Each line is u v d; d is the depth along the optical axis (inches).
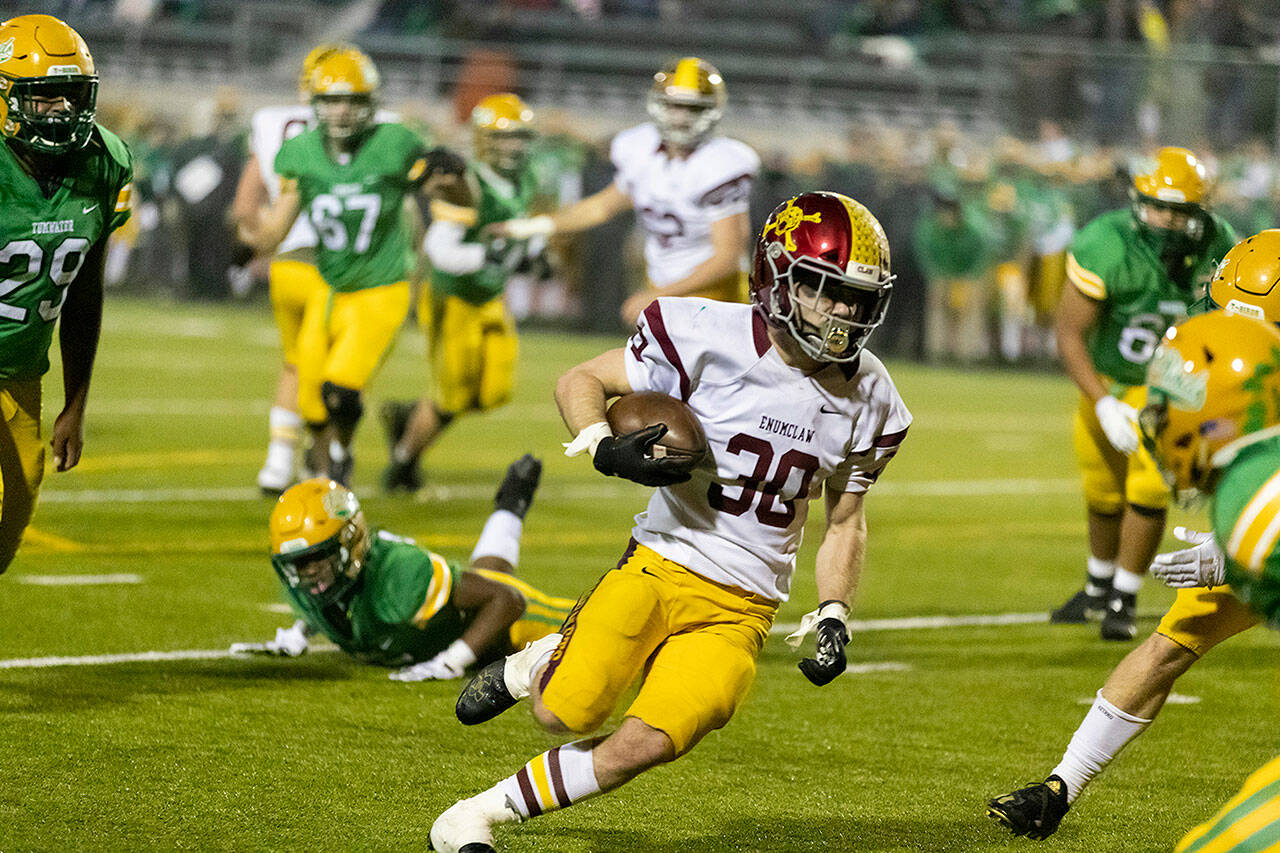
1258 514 377.1
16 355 607.2
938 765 639.1
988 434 1855.3
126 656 743.7
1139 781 626.2
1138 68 2785.4
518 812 465.7
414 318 2704.2
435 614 713.0
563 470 1464.1
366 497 1257.4
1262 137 2741.1
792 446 467.8
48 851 486.9
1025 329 2583.7
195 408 1675.7
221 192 2758.4
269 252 1101.7
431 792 567.8
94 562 960.9
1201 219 822.5
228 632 803.4
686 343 466.6
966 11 3117.6
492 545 772.6
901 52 3132.4
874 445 481.4
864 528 494.0
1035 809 524.4
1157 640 524.7
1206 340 393.7
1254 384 386.6
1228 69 2748.5
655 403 456.8
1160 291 842.2
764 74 3041.3
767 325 464.8
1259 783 396.5
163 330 2400.3
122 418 1576.0
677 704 454.9
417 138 1071.6
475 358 1215.6
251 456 1401.3
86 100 565.9
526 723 665.0
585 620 464.1
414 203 1109.1
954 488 1475.1
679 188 1089.4
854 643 877.8
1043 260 2554.1
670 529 474.3
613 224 2613.2
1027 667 825.5
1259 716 735.1
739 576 473.1
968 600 1008.2
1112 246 839.7
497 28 3078.2
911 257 2564.0
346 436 1057.5
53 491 1195.9
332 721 653.9
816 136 3006.9
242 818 529.0
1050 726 706.8
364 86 1026.7
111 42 3282.5
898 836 545.6
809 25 3272.6
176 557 989.8
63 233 589.0
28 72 552.1
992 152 2802.7
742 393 466.0
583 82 3053.6
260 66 3289.9
